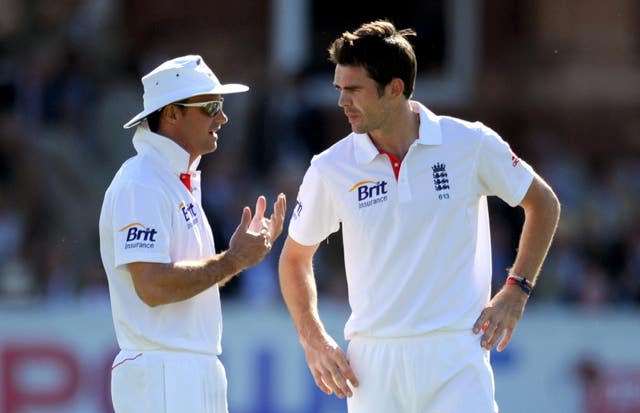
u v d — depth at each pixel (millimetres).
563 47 47594
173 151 18062
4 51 47031
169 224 17906
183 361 17938
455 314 18109
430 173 18125
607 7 47469
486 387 18250
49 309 34219
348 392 18641
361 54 17875
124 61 46969
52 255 41062
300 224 18953
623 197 44500
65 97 45625
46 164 44438
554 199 18844
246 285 37344
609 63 47438
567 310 36938
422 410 18266
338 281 37156
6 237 41969
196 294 17578
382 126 18172
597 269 40750
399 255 18125
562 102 47375
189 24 48438
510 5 47812
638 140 47000
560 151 46781
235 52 48188
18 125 45219
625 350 35562
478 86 47781
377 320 18250
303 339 19047
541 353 35438
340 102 18203
